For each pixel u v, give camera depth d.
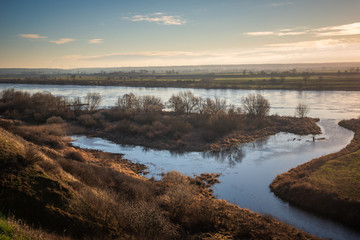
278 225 24.00
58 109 74.62
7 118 67.25
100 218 18.44
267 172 39.59
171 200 24.34
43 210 16.84
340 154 43.19
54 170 21.98
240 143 55.56
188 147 52.09
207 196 31.00
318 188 30.11
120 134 60.59
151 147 52.50
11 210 15.80
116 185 26.91
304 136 61.12
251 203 30.00
